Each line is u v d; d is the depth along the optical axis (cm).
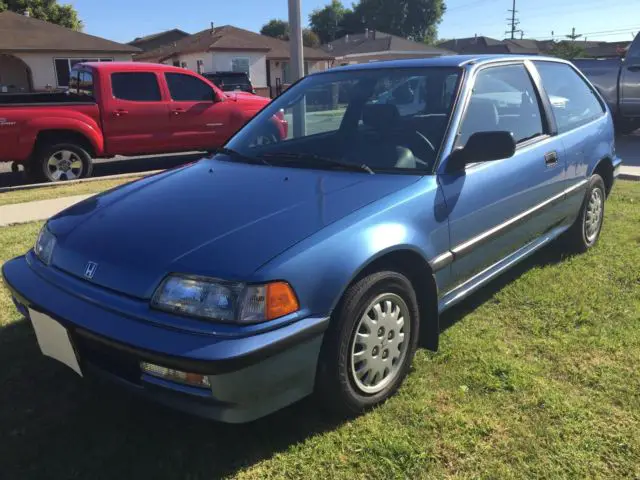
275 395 231
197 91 945
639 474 230
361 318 255
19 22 2589
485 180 324
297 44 788
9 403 284
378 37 4219
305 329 228
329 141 349
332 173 306
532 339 338
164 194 297
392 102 348
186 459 244
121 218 275
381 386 275
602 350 323
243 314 218
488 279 347
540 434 254
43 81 2530
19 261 300
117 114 866
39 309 253
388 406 276
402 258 278
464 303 389
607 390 285
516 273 438
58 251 272
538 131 396
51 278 265
